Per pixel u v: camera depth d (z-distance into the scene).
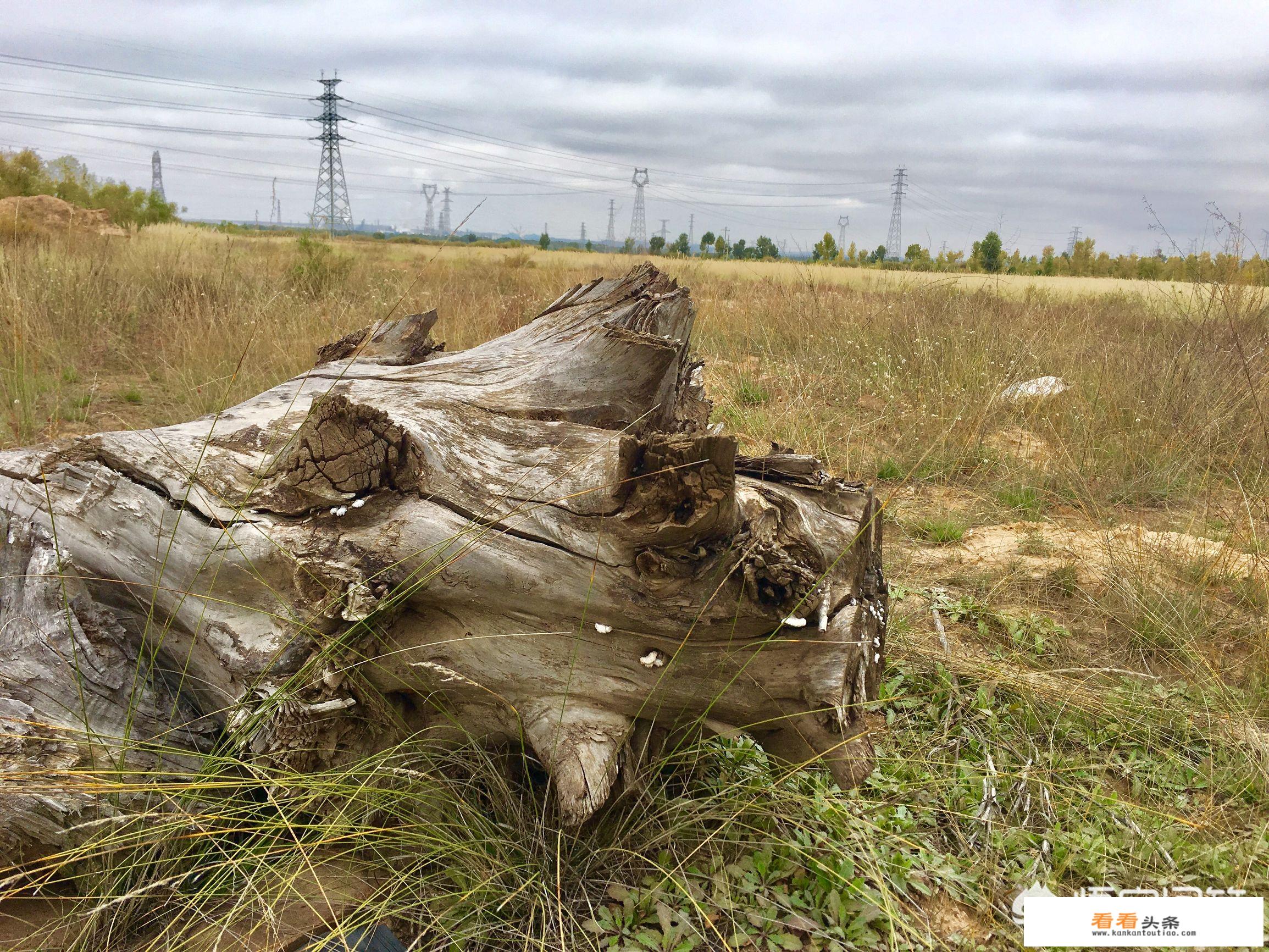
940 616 3.88
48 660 2.39
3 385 6.30
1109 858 2.44
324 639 2.33
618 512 2.24
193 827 2.19
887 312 10.14
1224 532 4.79
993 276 12.90
